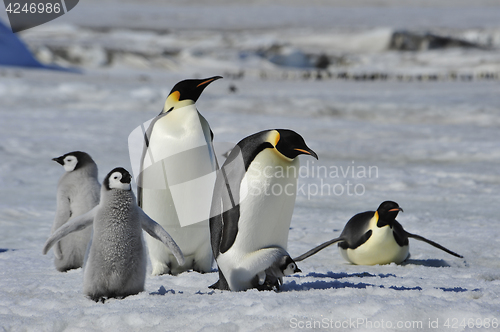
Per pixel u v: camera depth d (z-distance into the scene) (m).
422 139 55.97
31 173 34.84
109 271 10.09
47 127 57.69
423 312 8.61
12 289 11.46
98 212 10.16
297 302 9.40
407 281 11.92
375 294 10.30
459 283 11.77
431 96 101.31
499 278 13.45
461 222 21.89
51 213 23.98
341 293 10.38
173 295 10.54
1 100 82.94
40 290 11.59
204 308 9.35
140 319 8.92
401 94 110.62
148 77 170.00
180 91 14.02
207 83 14.04
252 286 11.20
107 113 73.75
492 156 44.09
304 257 14.84
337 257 16.92
